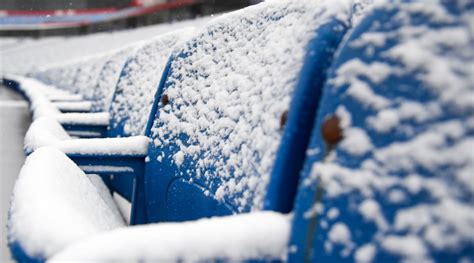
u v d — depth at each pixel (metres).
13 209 1.38
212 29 2.09
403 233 1.04
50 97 6.79
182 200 1.91
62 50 42.59
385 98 1.15
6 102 13.43
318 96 1.39
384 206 1.08
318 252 1.16
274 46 1.62
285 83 1.47
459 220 0.97
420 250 1.00
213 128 1.79
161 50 2.87
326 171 1.19
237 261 1.16
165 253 1.11
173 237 1.14
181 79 2.16
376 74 1.17
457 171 1.00
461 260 0.95
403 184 1.07
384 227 1.07
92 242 1.11
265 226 1.21
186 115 2.01
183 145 1.96
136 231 1.15
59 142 2.18
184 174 1.90
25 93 10.79
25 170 1.65
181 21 34.59
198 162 1.82
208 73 1.97
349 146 1.17
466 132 1.01
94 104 4.90
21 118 8.82
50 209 1.30
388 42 1.17
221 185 1.65
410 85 1.12
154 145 2.18
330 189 1.18
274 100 1.50
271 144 1.44
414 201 1.04
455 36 1.07
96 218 1.61
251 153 1.54
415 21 1.15
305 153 1.38
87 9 48.50
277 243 1.20
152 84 2.71
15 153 5.14
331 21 1.42
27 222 1.28
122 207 2.76
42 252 1.19
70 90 9.64
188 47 2.24
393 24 1.18
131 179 2.69
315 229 1.17
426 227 1.01
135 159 2.23
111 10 47.09
